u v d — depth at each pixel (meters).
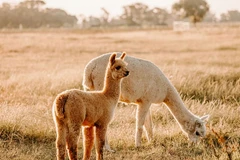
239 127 10.22
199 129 9.18
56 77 14.89
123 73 7.27
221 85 14.19
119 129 9.71
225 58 23.81
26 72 17.98
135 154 8.24
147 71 9.15
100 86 9.02
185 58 24.73
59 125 6.69
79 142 8.82
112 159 8.07
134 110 11.23
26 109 10.22
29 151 8.11
